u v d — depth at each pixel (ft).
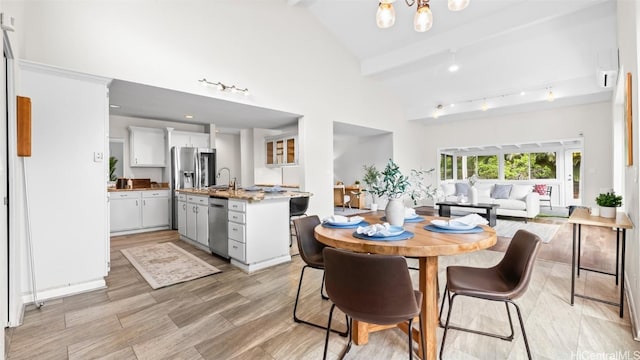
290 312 7.11
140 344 5.77
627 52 7.32
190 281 9.20
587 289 8.21
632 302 6.64
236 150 25.38
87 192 8.37
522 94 19.07
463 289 5.04
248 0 13.52
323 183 17.26
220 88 12.41
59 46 8.64
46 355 5.42
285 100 15.16
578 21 12.87
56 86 7.88
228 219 10.91
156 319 6.77
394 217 6.05
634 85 6.39
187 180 17.94
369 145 25.71
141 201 16.76
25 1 8.09
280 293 8.26
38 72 7.62
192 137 18.97
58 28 8.64
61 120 7.95
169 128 17.89
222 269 10.36
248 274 9.88
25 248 7.43
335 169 28.89
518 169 29.43
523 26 12.75
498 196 21.91
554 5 11.80
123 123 17.46
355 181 27.09
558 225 18.37
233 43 12.95
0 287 4.74
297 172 23.72
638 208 6.03
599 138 19.08
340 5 15.48
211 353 5.49
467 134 25.16
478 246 4.79
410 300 4.09
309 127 16.46
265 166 23.22
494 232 5.48
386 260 3.93
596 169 19.20
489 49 15.79
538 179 28.43
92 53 9.25
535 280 8.97
